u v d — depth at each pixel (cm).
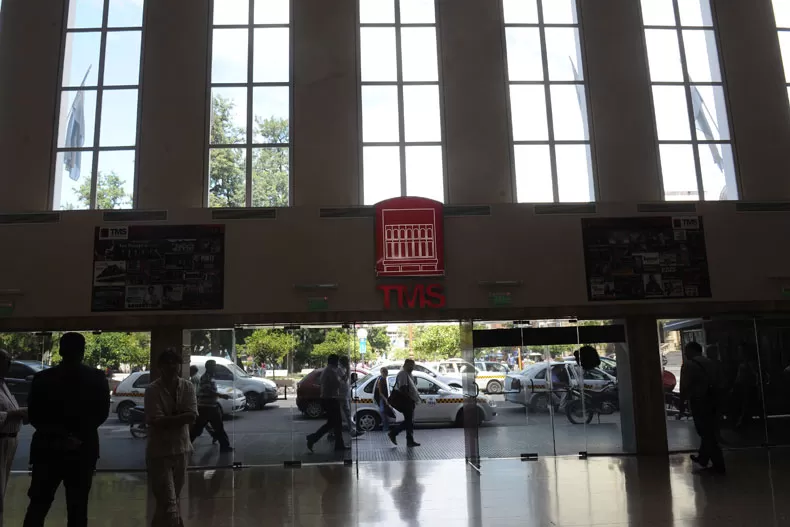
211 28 1045
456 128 1024
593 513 621
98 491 770
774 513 603
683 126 1062
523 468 877
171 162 991
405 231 956
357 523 597
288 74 1042
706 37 1098
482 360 982
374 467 901
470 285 957
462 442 1118
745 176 1045
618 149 1031
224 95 1030
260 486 782
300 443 944
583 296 963
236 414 945
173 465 491
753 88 1072
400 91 1048
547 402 980
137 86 1028
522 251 969
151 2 1033
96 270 931
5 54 1013
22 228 936
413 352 2647
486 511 637
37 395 447
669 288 970
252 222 954
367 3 1072
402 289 946
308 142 1009
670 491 709
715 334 1006
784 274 982
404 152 1030
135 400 936
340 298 945
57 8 1035
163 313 927
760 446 999
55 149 1002
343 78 1027
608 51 1061
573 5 1095
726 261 981
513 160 1032
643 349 987
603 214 984
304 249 952
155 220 948
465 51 1047
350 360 965
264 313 938
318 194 995
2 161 984
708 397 822
